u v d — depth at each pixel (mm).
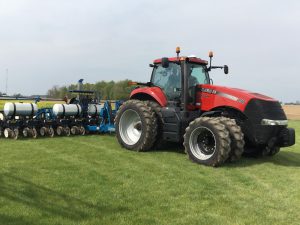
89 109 11648
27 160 7234
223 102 7973
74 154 8039
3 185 5445
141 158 7863
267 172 7008
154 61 9344
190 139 7652
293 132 7945
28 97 12484
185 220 4324
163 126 8656
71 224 4074
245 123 7789
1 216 4246
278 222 4371
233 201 5105
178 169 6898
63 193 5148
